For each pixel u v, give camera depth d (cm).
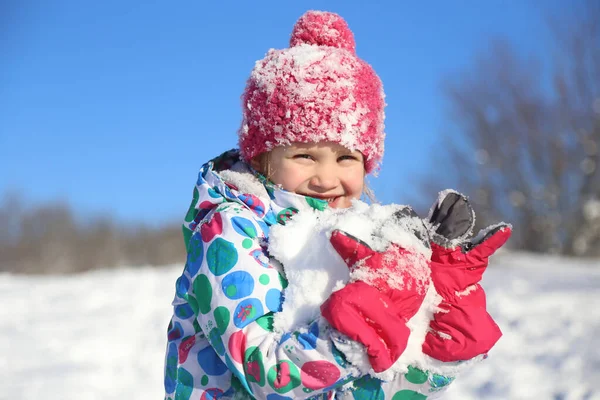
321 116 165
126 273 1272
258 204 162
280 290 149
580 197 2053
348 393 153
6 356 543
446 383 151
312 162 168
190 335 166
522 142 2094
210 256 153
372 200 189
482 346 145
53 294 941
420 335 147
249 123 175
